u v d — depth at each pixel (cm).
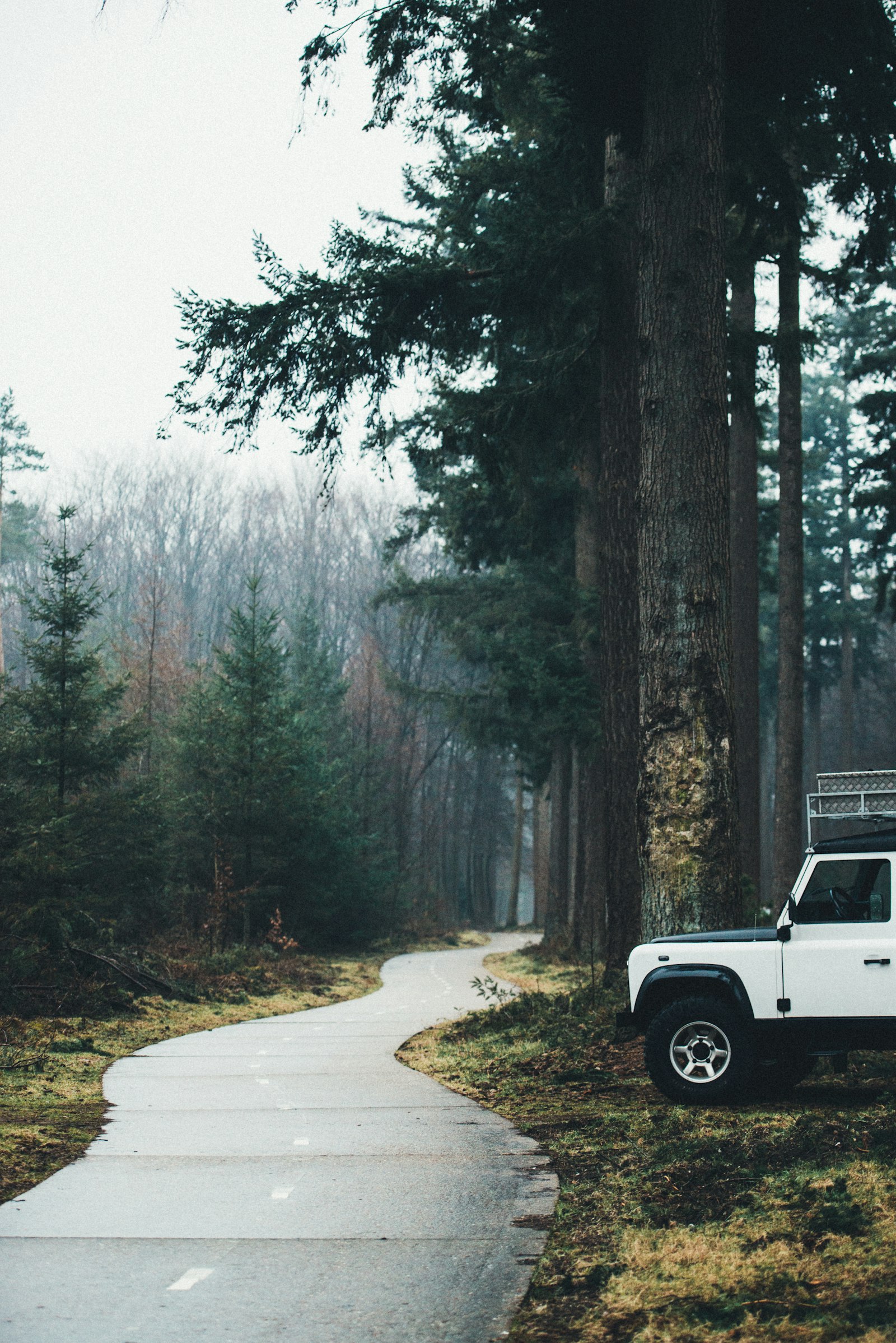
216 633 8269
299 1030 1808
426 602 4394
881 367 4075
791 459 2597
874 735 7894
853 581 7438
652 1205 633
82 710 2483
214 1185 730
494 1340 457
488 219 1966
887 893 936
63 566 2550
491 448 1775
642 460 1282
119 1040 1600
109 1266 557
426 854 7712
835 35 1354
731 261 1898
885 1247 512
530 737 4222
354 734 6631
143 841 2589
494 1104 1053
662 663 1243
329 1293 517
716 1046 959
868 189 1481
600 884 3114
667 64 1297
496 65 1512
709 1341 435
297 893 3878
